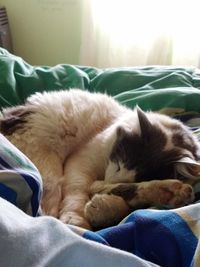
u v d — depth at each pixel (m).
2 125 1.12
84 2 2.35
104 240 0.60
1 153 0.65
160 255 0.58
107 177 1.05
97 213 0.83
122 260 0.47
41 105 1.20
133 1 2.31
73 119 1.20
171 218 0.61
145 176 1.00
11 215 0.51
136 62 2.44
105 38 2.42
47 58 2.70
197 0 2.25
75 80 1.51
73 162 1.12
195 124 1.30
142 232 0.60
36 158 1.08
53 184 1.01
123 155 1.05
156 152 1.02
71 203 0.93
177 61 2.39
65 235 0.51
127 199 0.86
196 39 2.33
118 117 1.26
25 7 2.55
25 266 0.45
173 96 1.33
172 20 2.33
